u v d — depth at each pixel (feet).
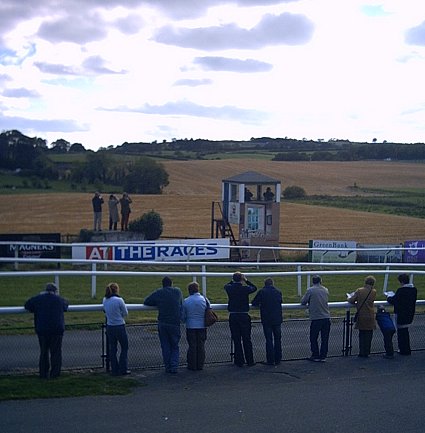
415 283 73.92
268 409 28.40
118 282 62.34
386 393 31.40
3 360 34.45
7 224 133.28
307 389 31.86
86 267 73.20
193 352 34.81
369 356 39.34
